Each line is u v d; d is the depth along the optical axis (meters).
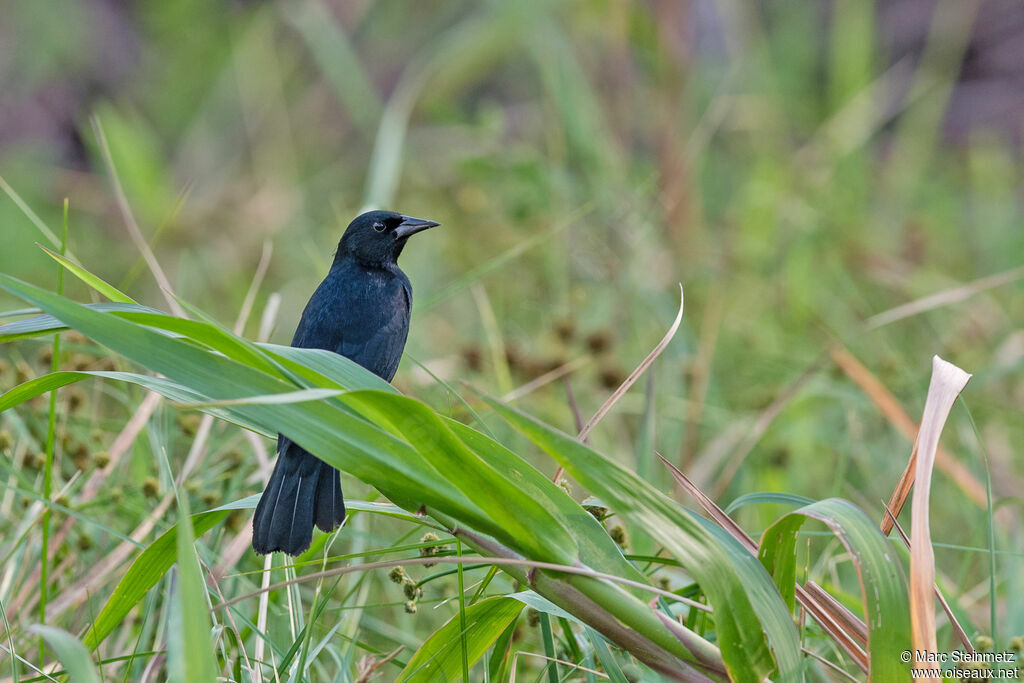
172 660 4.18
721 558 4.71
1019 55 22.81
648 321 13.35
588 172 14.36
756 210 15.53
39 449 8.15
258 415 4.83
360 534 7.44
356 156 20.50
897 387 11.55
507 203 14.07
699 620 6.43
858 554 4.73
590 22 17.12
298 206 17.53
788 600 5.25
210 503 7.44
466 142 16.19
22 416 8.23
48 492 6.23
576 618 5.09
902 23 23.34
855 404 11.09
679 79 16.38
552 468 9.66
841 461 9.43
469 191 14.46
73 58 21.92
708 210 18.12
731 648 4.76
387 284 7.59
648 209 14.10
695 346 12.75
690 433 10.82
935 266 16.19
